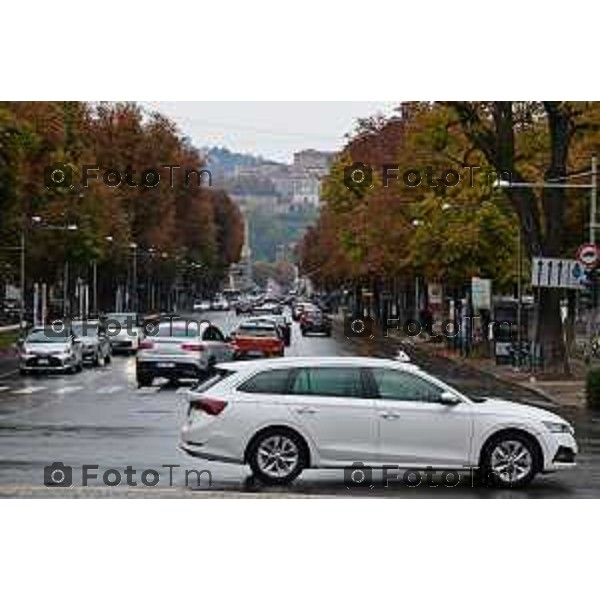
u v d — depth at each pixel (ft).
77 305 406.62
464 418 68.18
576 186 170.30
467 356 253.44
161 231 400.06
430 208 247.29
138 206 386.73
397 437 67.82
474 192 242.17
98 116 360.69
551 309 189.47
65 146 297.12
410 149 242.78
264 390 68.39
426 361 249.14
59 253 316.19
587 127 188.03
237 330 214.69
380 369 68.95
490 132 190.08
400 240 288.71
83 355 207.82
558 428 69.36
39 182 280.51
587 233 237.66
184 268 506.48
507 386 176.55
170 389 153.89
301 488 67.10
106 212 335.47
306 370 68.80
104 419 110.11
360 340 333.62
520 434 68.74
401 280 353.92
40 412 117.91
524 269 243.60
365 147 339.77
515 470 68.54
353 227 327.47
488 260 245.86
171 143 380.99
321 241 467.11
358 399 68.18
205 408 68.28
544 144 215.92
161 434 96.32
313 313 362.12
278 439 67.72
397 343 316.40
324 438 67.72
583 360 232.53
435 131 213.25
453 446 68.03
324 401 67.97
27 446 87.15
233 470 74.28
